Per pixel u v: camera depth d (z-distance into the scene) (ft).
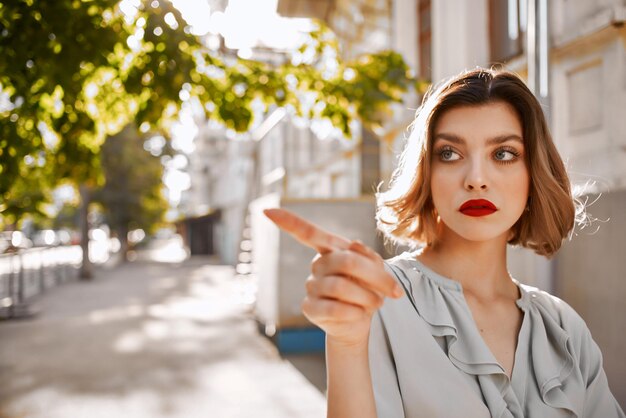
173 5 8.87
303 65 11.75
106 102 11.28
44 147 10.30
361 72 12.00
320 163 30.37
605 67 11.51
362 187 26.55
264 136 40.81
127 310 37.96
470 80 3.61
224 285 55.52
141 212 96.27
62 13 8.21
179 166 101.19
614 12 11.05
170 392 18.31
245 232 51.42
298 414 15.96
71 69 8.43
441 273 3.76
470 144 3.45
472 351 3.31
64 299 44.91
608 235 10.84
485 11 18.88
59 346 26.25
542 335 3.61
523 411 3.38
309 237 2.14
